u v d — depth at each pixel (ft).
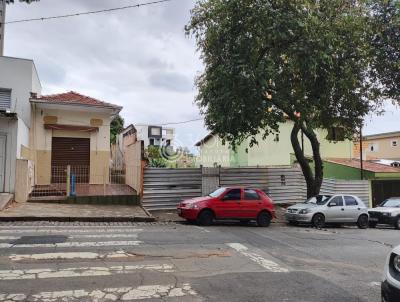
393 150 150.20
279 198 77.77
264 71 51.42
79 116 74.02
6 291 20.44
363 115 63.98
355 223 62.69
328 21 53.62
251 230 48.49
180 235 40.09
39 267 25.20
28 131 67.31
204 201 52.49
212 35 55.01
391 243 43.42
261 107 53.83
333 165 98.02
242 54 51.88
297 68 52.60
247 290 22.29
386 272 15.67
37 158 70.64
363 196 90.89
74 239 34.88
